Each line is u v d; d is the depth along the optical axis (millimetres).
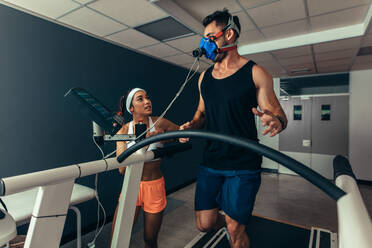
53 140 2381
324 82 5125
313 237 2195
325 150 5062
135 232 2496
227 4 2322
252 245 2064
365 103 4707
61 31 2463
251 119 1085
